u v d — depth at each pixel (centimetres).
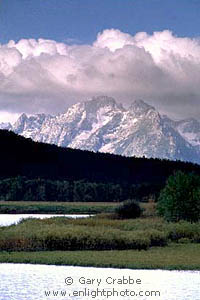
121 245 5778
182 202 8169
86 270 4616
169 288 4062
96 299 3728
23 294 3788
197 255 5444
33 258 5041
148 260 5075
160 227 7012
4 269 4588
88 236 5716
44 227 6212
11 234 5634
